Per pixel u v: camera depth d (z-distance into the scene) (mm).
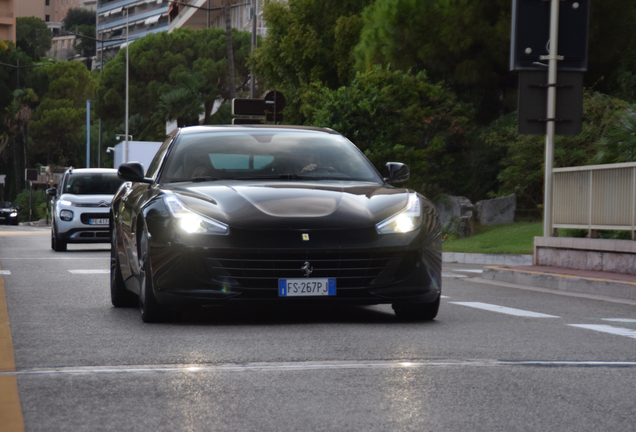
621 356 7148
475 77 34156
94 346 7539
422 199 9492
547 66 17516
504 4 33500
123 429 4789
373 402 5426
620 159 20438
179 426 4852
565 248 16625
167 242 8688
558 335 8383
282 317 9609
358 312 10141
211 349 7359
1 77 130625
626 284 13086
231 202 8867
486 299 12328
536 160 30875
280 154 10281
